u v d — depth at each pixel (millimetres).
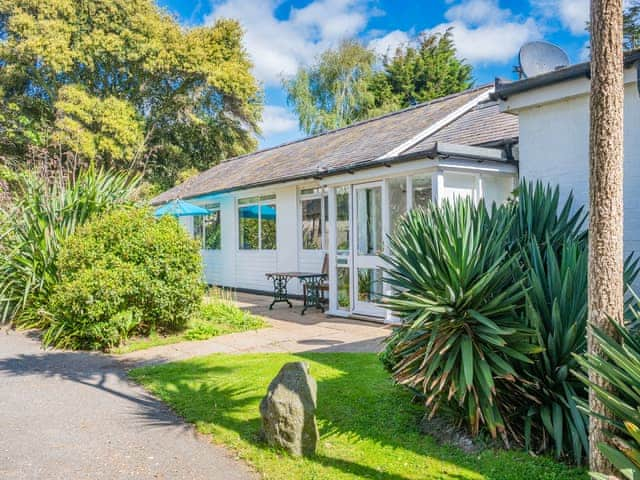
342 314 10219
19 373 6477
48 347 7992
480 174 8516
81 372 6500
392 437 4121
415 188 8695
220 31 28359
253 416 4684
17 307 9656
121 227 8383
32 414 4918
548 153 6953
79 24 25344
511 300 3828
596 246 2648
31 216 9500
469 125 10578
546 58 8352
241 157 22328
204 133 29391
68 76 25875
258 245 15352
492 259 4070
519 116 7332
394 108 33906
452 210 4641
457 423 4188
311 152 14703
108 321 7734
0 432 4465
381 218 9375
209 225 18016
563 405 3766
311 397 3971
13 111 24953
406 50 37938
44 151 12836
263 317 10523
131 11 25953
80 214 9500
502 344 3625
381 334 8344
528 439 3748
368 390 5246
